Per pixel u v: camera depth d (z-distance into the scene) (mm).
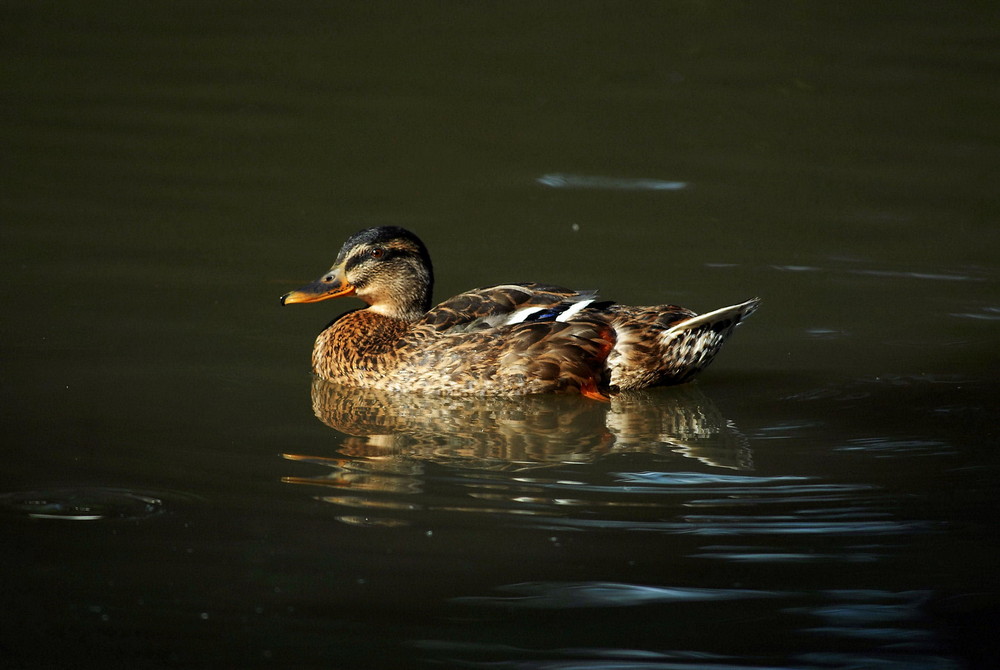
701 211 18172
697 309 14781
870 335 14039
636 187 19156
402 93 23219
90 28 26328
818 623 8102
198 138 20766
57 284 14914
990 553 8969
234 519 9352
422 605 8258
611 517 9547
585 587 8516
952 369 13008
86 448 10562
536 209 18297
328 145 20734
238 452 10672
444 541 9109
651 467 10562
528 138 21219
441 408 12195
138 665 7516
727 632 8023
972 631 8031
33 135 20484
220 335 13758
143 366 12703
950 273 15883
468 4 28391
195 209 17859
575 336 12516
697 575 8688
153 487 9852
